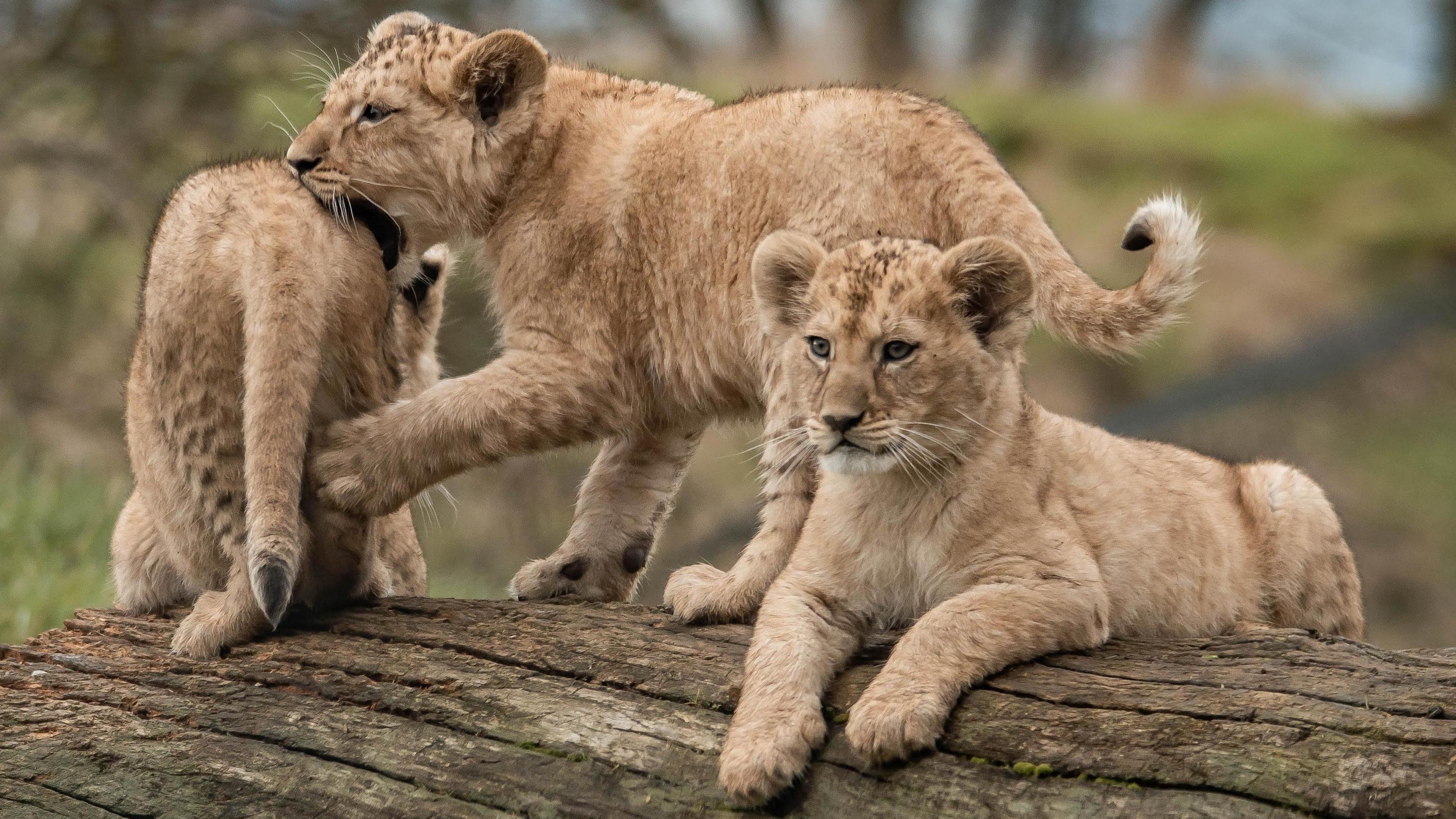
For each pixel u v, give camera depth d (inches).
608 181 403.5
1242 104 1833.2
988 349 339.9
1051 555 327.9
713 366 398.6
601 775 303.1
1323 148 1599.4
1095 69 2375.7
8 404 956.0
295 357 358.6
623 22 1002.1
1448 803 249.1
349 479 374.0
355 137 406.9
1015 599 312.2
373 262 384.5
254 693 347.6
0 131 967.6
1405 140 1611.7
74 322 1003.9
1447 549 1239.5
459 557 980.6
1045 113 1656.0
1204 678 292.0
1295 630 313.3
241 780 323.6
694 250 393.1
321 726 332.2
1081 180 1549.0
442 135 409.7
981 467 333.4
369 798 312.8
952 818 274.7
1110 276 1357.0
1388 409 1336.1
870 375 328.8
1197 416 1298.0
